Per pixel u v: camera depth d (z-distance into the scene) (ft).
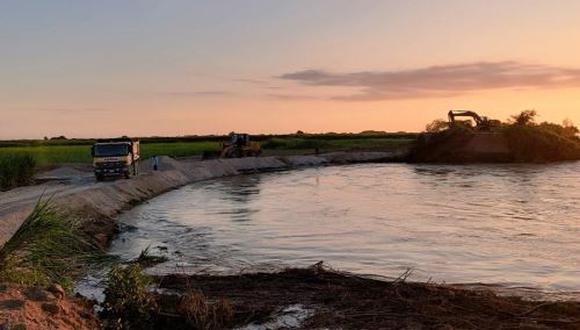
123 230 84.53
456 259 61.41
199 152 290.35
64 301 35.78
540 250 65.57
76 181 146.10
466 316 39.68
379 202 117.39
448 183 160.35
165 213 105.40
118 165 140.87
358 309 41.37
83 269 51.49
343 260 61.72
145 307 38.70
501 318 39.32
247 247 70.28
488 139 262.67
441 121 277.64
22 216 76.84
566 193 129.29
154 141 442.91
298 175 209.26
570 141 262.47
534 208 103.55
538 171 202.49
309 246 70.13
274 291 46.75
